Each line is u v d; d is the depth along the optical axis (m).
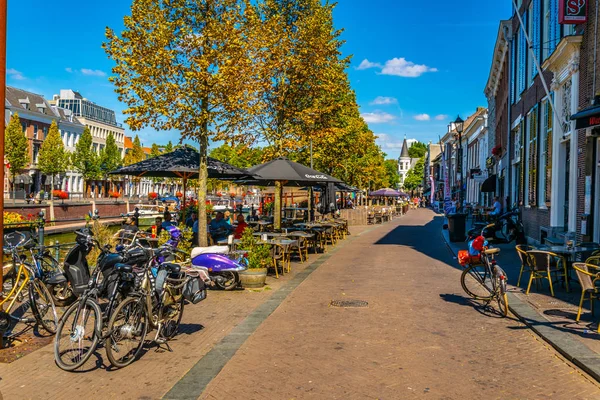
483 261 8.88
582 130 12.41
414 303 8.96
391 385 5.11
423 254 16.73
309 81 19.12
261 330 7.19
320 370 5.55
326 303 9.03
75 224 38.94
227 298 9.43
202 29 11.89
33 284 6.80
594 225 11.73
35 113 74.50
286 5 18.52
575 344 6.21
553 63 14.48
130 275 5.90
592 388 5.02
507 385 5.10
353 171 38.75
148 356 6.04
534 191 17.47
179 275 6.66
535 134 17.42
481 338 6.77
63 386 5.07
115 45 11.39
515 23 22.58
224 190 90.81
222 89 11.62
